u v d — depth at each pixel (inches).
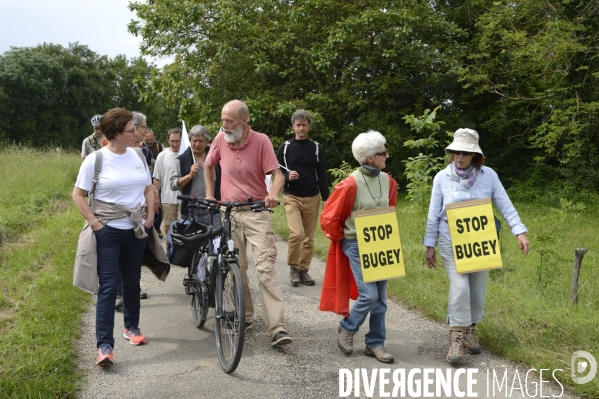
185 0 741.9
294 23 726.5
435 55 732.7
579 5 584.4
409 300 226.5
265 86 775.1
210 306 189.8
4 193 473.1
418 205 326.3
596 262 325.1
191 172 235.0
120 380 155.3
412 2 721.6
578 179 684.7
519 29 669.3
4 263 267.4
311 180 258.1
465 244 166.7
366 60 739.4
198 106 738.8
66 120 2139.5
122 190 169.2
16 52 2038.6
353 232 169.5
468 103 832.3
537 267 272.1
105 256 166.6
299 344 184.9
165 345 183.0
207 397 145.9
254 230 183.3
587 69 596.7
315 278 274.1
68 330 185.5
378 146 168.1
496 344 177.2
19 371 149.6
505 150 830.5
